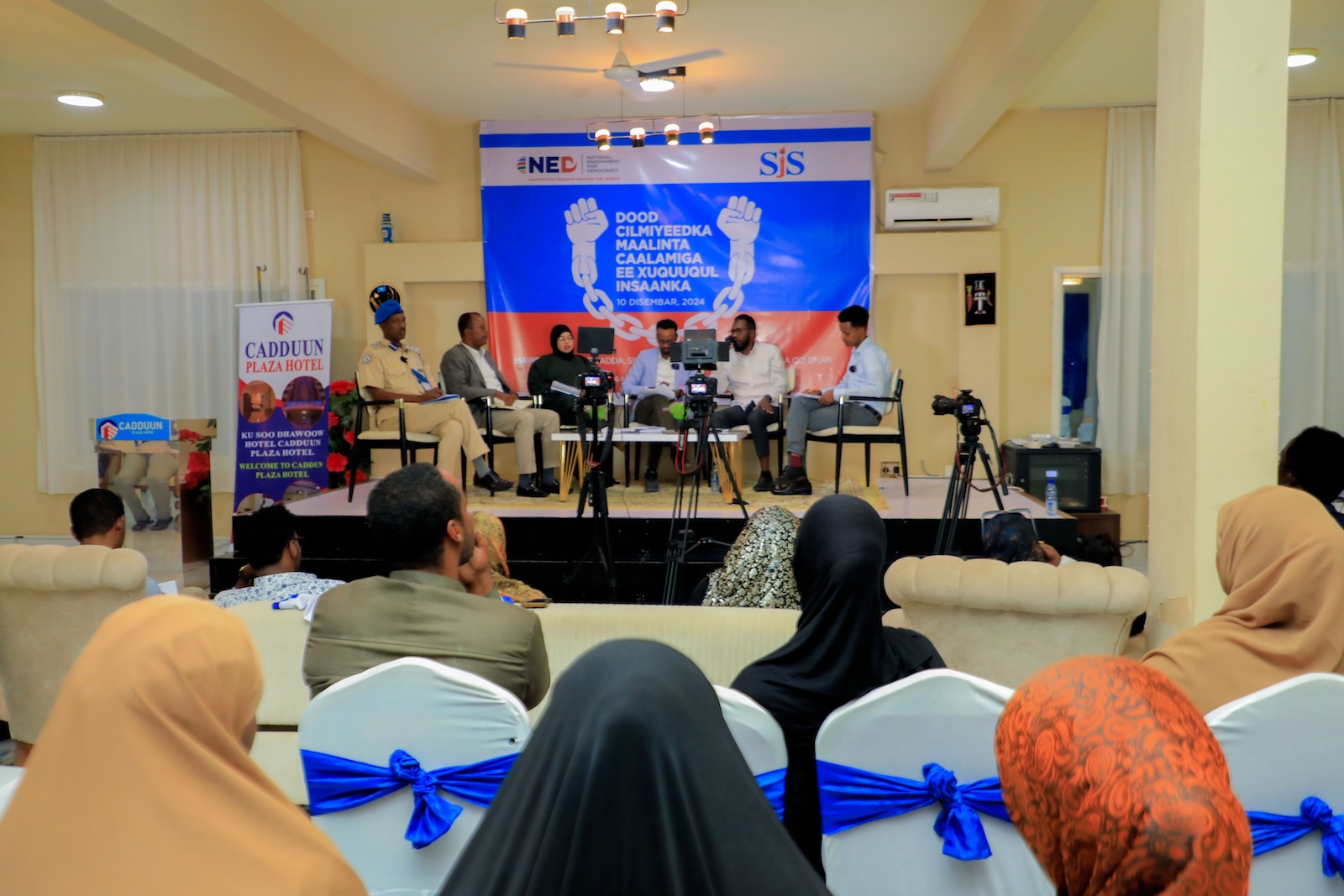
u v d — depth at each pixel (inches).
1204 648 65.6
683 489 255.4
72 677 31.4
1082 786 24.5
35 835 29.8
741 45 221.3
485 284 288.2
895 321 284.7
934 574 87.4
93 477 303.1
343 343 294.8
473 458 241.6
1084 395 282.2
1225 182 112.0
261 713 102.9
